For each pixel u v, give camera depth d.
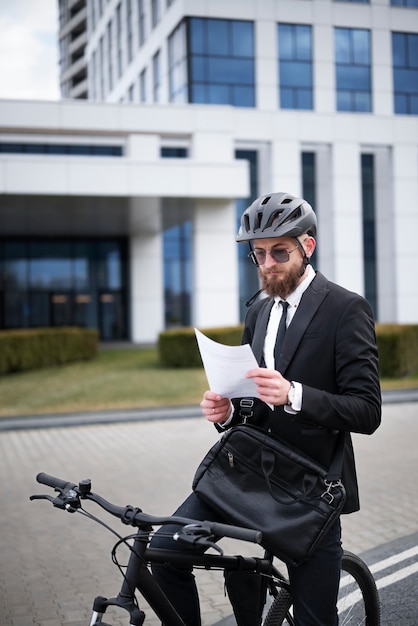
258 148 22.75
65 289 29.17
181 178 19.27
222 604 4.09
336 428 2.21
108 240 29.27
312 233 2.41
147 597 2.13
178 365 17.47
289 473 2.21
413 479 6.89
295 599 2.30
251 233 2.35
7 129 18.83
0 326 28.59
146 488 6.78
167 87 24.36
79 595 4.27
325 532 2.17
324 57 22.39
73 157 18.62
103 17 35.41
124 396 13.34
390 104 22.17
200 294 20.20
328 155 23.28
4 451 8.91
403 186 22.69
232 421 2.49
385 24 21.08
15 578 4.57
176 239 30.64
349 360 2.26
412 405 11.95
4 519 5.96
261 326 2.50
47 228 26.41
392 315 24.09
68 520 5.91
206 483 2.29
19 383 15.62
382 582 4.20
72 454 8.59
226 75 22.59
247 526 2.17
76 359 19.78
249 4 22.39
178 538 1.88
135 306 27.77
